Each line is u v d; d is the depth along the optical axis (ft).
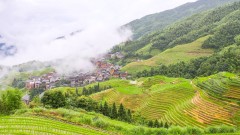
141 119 479.41
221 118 410.52
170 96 567.18
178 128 285.02
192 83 613.52
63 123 291.99
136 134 275.59
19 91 380.58
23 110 342.23
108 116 431.43
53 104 406.82
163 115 501.56
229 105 434.30
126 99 640.17
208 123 406.62
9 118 303.27
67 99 436.76
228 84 475.72
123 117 427.74
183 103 506.48
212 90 490.90
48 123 286.66
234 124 388.78
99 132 270.05
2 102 361.92
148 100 592.19
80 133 259.60
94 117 312.29
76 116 318.45
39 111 337.11
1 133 246.47
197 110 452.35
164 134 276.21
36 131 255.70
